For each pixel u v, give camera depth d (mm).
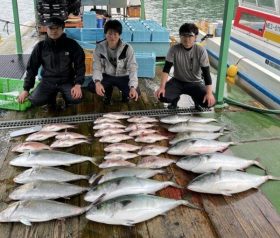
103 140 3271
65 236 2141
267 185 2689
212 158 2787
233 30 6266
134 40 5758
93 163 2918
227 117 3986
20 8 14273
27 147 3039
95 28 6027
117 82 4094
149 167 2846
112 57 3965
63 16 5410
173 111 4062
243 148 3277
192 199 2494
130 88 3859
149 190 2469
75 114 3918
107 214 2164
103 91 3799
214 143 3113
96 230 2195
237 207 2422
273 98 4652
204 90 3928
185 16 15211
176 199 2480
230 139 3445
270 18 5156
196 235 2164
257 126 3771
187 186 2537
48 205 2252
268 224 2266
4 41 7121
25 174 2604
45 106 4090
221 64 4102
